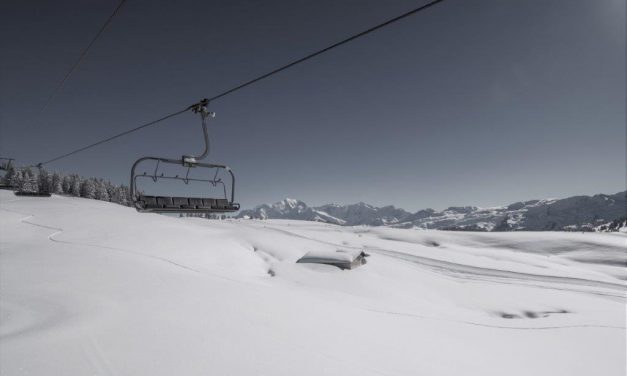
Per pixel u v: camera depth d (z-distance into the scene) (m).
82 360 5.90
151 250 35.62
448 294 41.91
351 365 7.10
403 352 8.80
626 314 24.95
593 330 17.47
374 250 87.19
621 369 12.41
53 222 47.44
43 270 15.17
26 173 107.81
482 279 58.31
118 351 6.35
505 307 39.03
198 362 6.20
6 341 6.54
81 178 132.38
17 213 50.56
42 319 8.05
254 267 41.88
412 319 14.91
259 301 11.54
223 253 43.22
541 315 37.47
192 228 62.31
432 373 7.80
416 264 70.50
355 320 11.52
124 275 14.66
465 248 129.88
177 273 16.62
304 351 7.38
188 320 8.52
